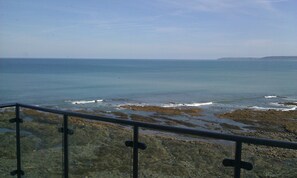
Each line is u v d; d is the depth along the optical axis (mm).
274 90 57469
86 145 3291
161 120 26453
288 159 2307
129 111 30844
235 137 2246
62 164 3449
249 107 36062
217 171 2508
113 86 59250
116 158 3107
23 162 3758
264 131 23000
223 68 167750
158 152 2887
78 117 3219
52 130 3506
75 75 89500
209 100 42188
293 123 25203
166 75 99625
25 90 48844
